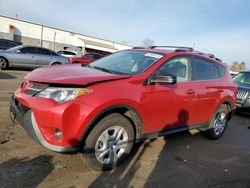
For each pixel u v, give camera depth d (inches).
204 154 181.5
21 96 130.7
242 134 252.4
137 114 140.0
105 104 122.7
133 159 154.6
